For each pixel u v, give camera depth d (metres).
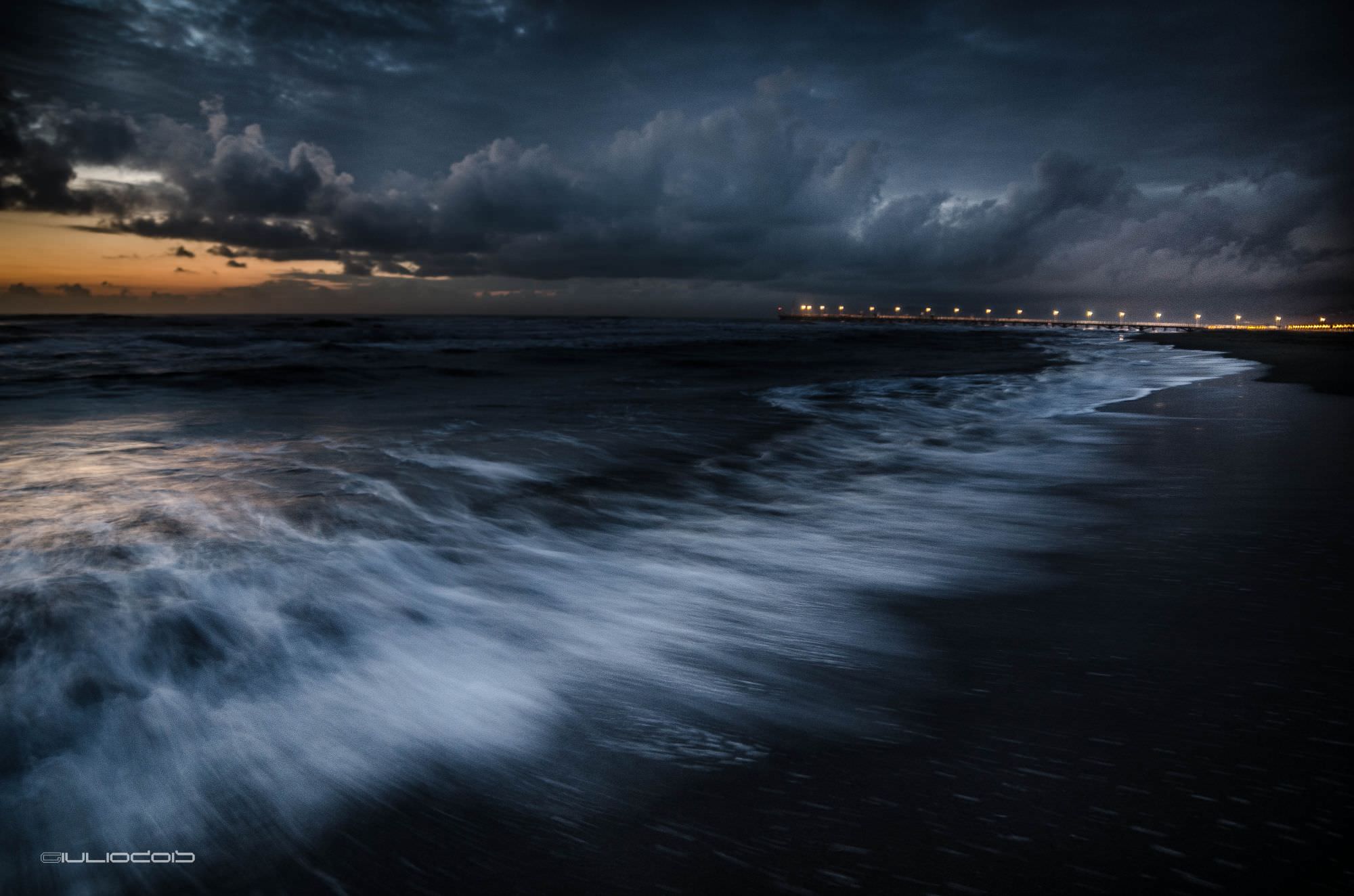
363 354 27.52
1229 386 16.64
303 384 17.12
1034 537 4.90
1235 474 6.84
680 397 14.82
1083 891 1.70
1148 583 3.92
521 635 3.27
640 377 20.19
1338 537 4.75
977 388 16.59
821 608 3.64
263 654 2.94
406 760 2.27
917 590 3.90
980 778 2.17
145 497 5.61
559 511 5.66
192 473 6.64
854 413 12.06
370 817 1.99
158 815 1.98
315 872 1.78
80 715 2.43
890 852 1.85
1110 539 4.80
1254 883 1.72
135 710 2.48
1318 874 1.74
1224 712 2.54
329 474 6.65
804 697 2.70
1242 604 3.57
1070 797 2.07
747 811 2.02
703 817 2.00
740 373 22.02
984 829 1.94
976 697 2.68
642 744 2.38
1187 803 2.03
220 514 5.09
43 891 1.71
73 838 1.88
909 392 15.83
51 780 2.10
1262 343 50.19
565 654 3.07
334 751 2.30
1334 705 2.58
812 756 2.30
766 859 1.83
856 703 2.64
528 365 24.28
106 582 3.60
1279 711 2.54
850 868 1.80
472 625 3.37
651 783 2.16
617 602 3.73
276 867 1.80
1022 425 10.54
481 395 14.98
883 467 7.55
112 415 11.27
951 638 3.23
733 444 8.95
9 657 2.77
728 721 2.52
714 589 3.92
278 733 2.39
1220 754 2.28
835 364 26.39
